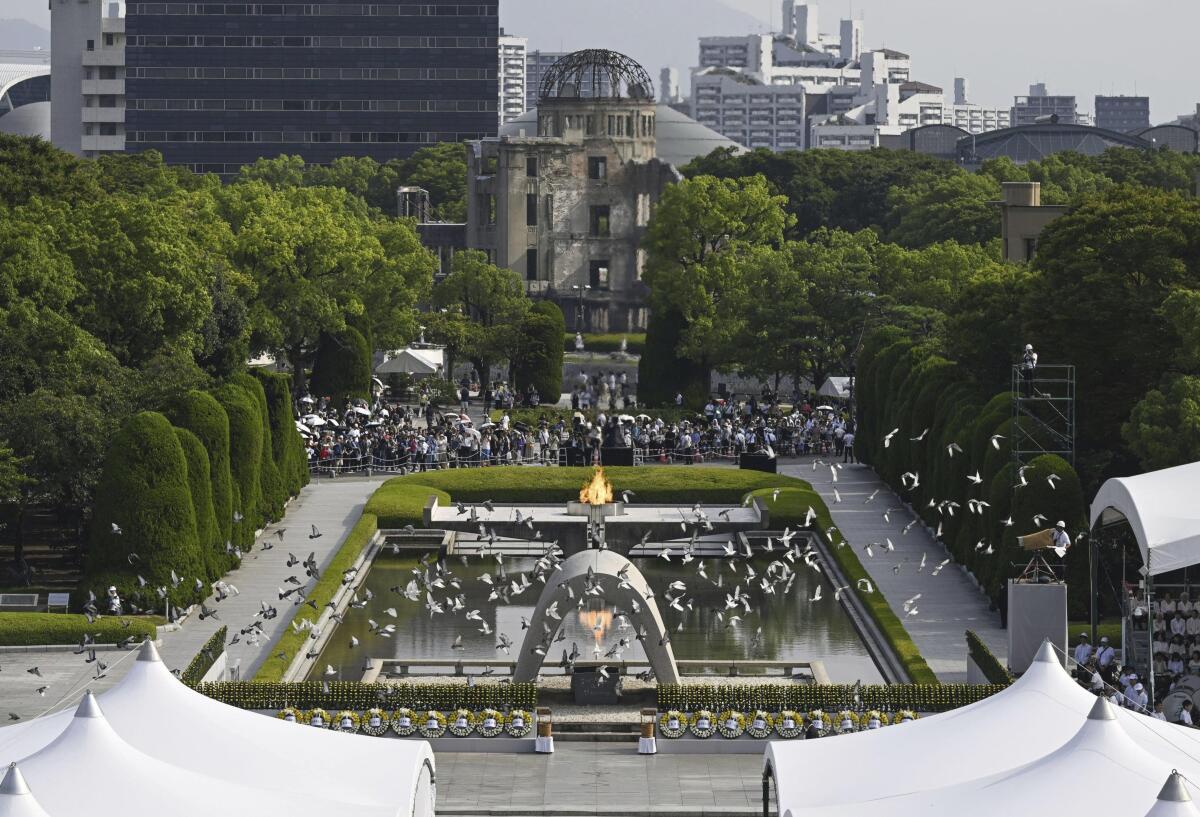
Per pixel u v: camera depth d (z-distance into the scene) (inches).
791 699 3009.4
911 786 2071.9
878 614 3796.8
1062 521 3673.7
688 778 2795.3
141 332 5177.2
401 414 7017.7
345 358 7027.6
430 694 3002.0
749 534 4852.4
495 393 7559.1
